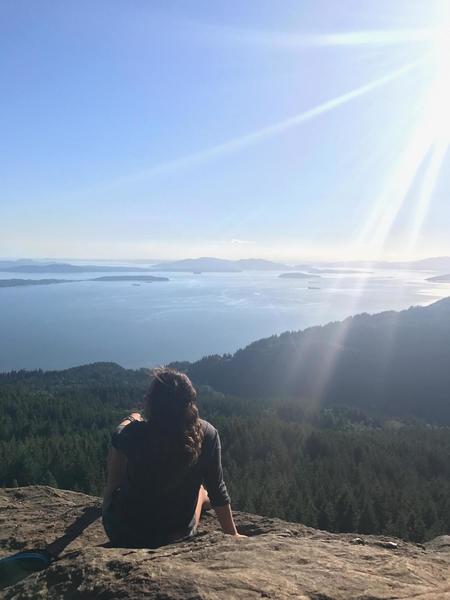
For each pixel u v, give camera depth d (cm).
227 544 230
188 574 193
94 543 300
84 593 192
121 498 251
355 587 187
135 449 247
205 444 261
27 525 339
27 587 209
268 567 202
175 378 257
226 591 180
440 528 3022
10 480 3753
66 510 367
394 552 260
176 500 251
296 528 316
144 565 206
